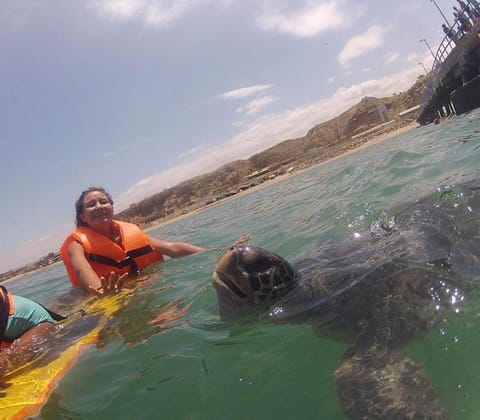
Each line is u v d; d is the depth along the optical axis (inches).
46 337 46.6
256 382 31.1
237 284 40.7
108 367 39.0
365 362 30.4
